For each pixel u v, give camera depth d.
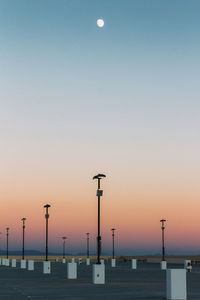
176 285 27.14
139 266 90.75
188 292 32.25
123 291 32.53
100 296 28.98
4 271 66.12
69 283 40.62
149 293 31.02
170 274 27.16
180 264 105.75
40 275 54.38
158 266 90.38
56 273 59.59
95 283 40.03
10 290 33.44
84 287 36.16
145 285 38.38
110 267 84.50
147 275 54.84
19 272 62.75
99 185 43.72
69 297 28.28
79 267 83.12
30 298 27.70
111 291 32.56
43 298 27.72
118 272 63.16
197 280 45.66
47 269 59.34
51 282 41.91
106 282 42.09
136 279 46.78
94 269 40.16
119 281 43.53
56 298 27.69
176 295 27.11
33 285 38.34
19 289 34.34
